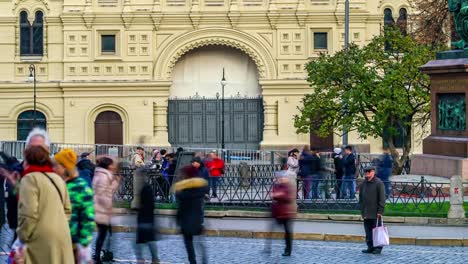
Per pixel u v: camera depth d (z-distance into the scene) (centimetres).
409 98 5622
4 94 7950
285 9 7950
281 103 7931
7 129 7956
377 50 5912
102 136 7944
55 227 1653
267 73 7938
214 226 3372
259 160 6531
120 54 7950
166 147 7288
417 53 5631
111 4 7950
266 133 7931
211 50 8069
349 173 4188
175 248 2950
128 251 2856
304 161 4341
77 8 7944
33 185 1653
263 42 7956
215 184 3919
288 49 7969
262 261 2692
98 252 2497
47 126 7950
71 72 7938
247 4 7969
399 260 2716
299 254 2827
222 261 2691
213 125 8075
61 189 1681
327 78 5909
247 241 3125
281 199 2762
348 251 2891
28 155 1686
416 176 4047
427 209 3562
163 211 3719
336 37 7981
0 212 2892
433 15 6312
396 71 5584
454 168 3881
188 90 8081
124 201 3806
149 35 7944
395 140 7338
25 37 8012
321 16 7969
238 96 8088
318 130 6062
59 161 1902
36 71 7956
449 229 3291
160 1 7944
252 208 3800
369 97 5656
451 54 3966
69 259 1669
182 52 7975
